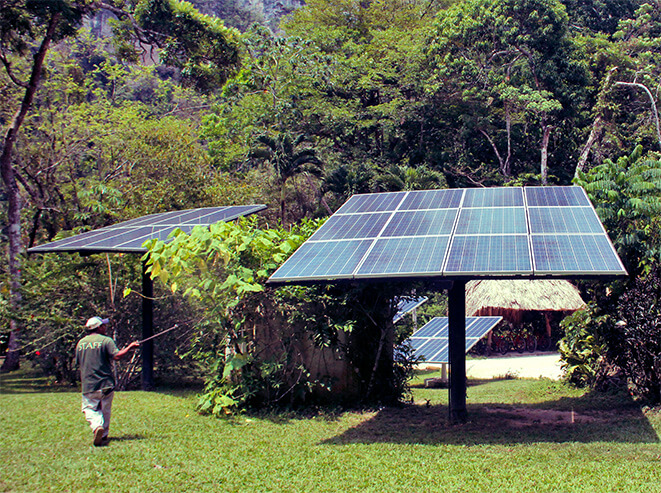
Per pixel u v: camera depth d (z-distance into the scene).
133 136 28.23
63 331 13.63
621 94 39.78
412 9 49.88
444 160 37.31
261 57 39.31
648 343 10.81
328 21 49.00
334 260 8.71
